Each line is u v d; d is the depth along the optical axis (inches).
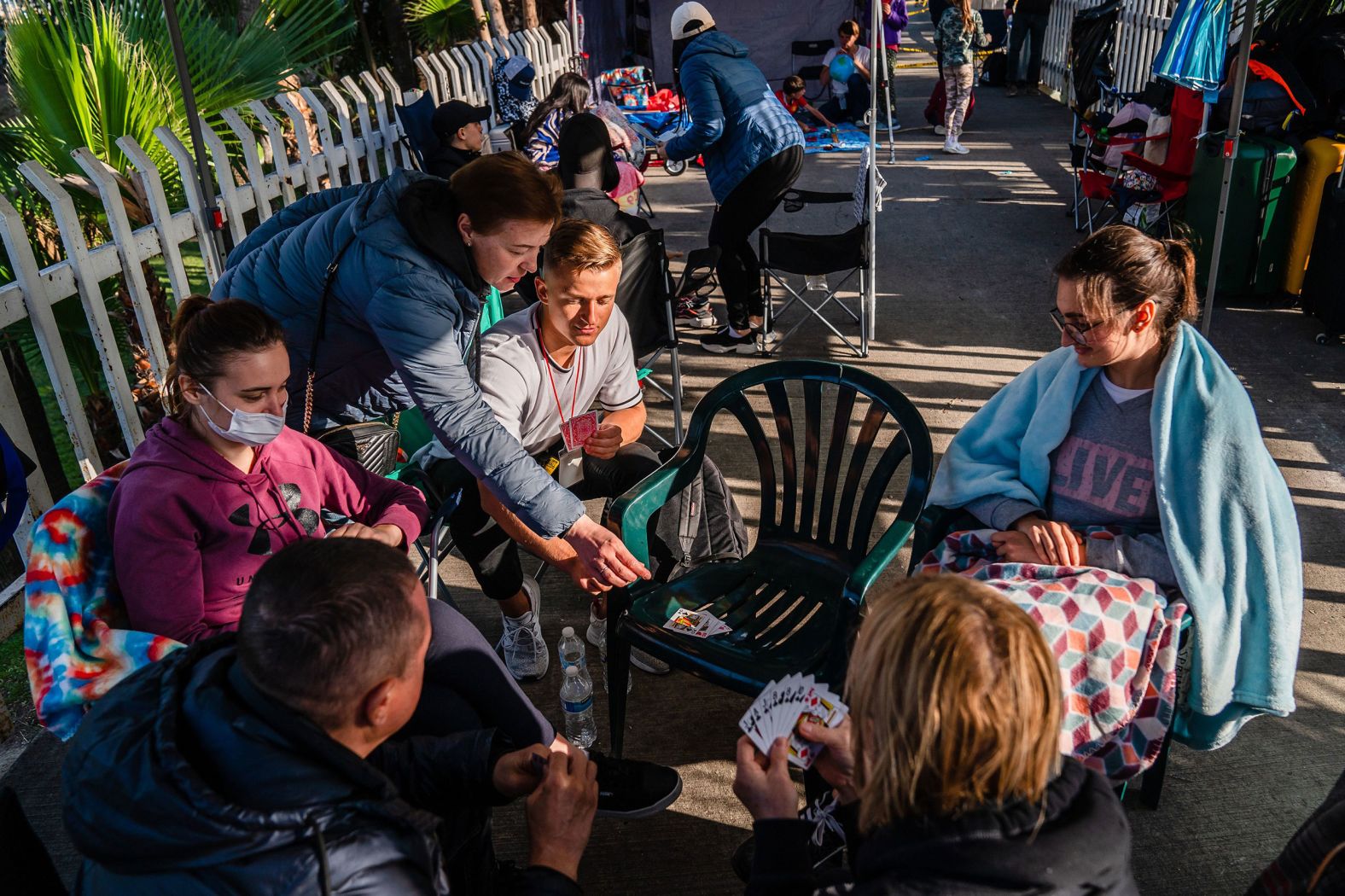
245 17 284.7
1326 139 225.5
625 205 278.8
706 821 107.4
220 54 219.0
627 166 279.7
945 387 206.4
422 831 55.2
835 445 113.3
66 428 166.2
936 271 273.1
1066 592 89.4
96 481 86.7
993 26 548.7
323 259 107.3
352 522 96.4
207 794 51.3
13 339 153.0
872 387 110.1
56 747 121.6
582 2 501.7
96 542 84.5
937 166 386.6
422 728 80.0
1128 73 393.1
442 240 100.7
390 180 104.6
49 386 166.9
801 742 71.7
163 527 82.0
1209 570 91.9
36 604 81.2
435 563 98.6
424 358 100.4
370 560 57.8
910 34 783.1
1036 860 49.6
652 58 490.3
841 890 58.9
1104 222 305.3
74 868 104.0
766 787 68.3
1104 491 100.1
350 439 111.7
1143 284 90.9
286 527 90.2
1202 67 195.8
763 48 490.3
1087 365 96.7
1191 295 95.0
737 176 213.8
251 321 81.7
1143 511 98.3
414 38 441.1
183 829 50.8
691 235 316.2
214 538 85.7
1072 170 350.6
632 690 127.8
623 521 106.4
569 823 71.1
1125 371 99.0
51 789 114.9
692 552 126.6
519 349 116.2
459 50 337.7
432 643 81.7
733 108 210.2
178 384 83.0
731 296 223.9
